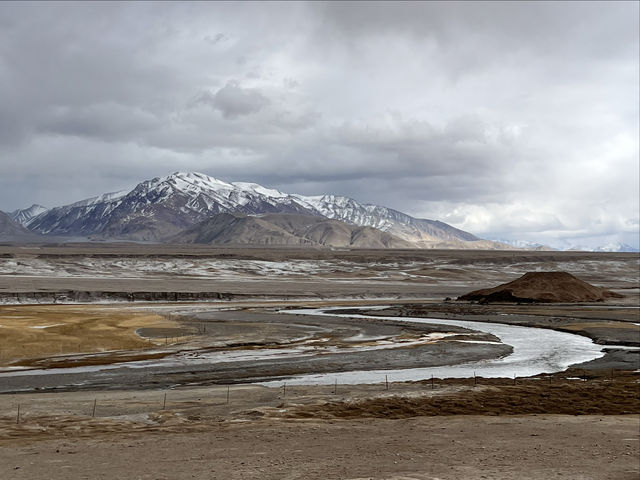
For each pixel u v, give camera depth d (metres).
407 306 120.06
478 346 65.25
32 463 20.77
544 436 26.16
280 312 106.00
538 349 63.91
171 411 33.22
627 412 33.78
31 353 56.50
